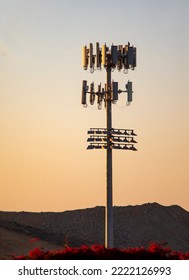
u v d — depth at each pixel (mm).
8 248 129125
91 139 95188
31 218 179500
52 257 57719
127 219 183250
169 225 184875
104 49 96438
